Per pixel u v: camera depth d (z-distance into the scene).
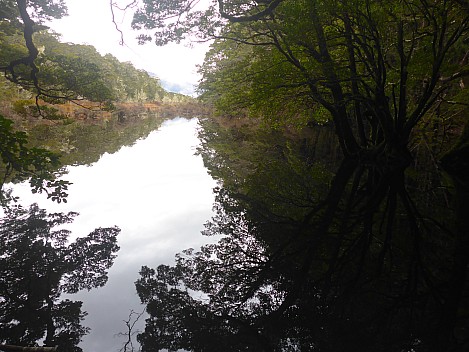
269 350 3.72
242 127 33.81
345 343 3.70
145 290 5.23
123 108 63.00
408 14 8.84
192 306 4.74
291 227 7.40
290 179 11.77
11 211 9.35
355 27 10.11
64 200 6.30
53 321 4.33
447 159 9.42
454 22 9.02
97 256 6.52
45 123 26.75
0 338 3.93
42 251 6.69
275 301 4.76
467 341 3.46
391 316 4.05
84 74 14.30
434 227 6.50
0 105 22.02
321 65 9.55
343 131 12.09
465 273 4.77
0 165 13.59
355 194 9.02
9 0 13.78
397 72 9.16
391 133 9.68
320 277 5.18
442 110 12.53
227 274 5.74
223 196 10.83
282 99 13.02
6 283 5.36
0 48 14.68
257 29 11.37
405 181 9.65
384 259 5.40
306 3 7.92
